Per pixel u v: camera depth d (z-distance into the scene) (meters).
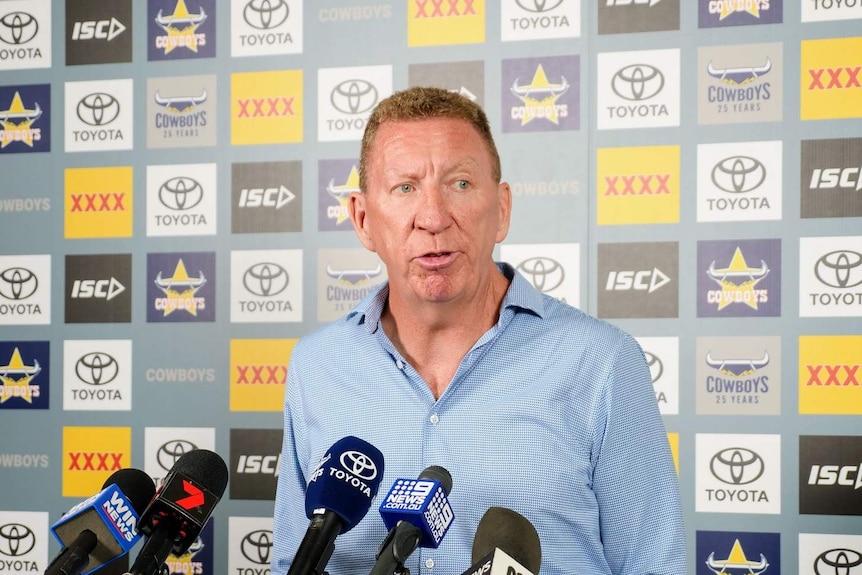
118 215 2.70
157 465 2.66
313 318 2.61
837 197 2.37
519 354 1.48
